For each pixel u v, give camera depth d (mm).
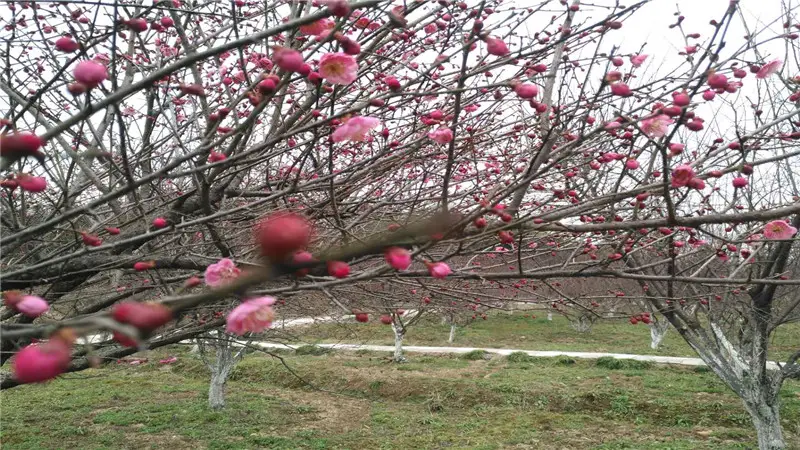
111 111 2979
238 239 3797
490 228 2064
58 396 11906
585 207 2203
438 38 3426
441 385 12047
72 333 821
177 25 3029
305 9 2869
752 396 7227
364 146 3994
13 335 953
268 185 3043
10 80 3004
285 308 4957
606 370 13227
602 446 8672
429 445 9008
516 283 3996
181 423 10055
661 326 15812
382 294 3973
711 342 7516
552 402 10930
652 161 3006
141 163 3225
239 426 9961
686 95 1911
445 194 1706
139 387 12727
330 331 16547
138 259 2736
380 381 12547
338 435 9555
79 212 1774
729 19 2086
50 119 3314
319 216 3043
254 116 1980
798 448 8086
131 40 3613
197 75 3094
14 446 8812
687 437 9039
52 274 2691
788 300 7645
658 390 11211
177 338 3475
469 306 4629
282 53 1767
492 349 16531
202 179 2607
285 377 13438
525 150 3496
